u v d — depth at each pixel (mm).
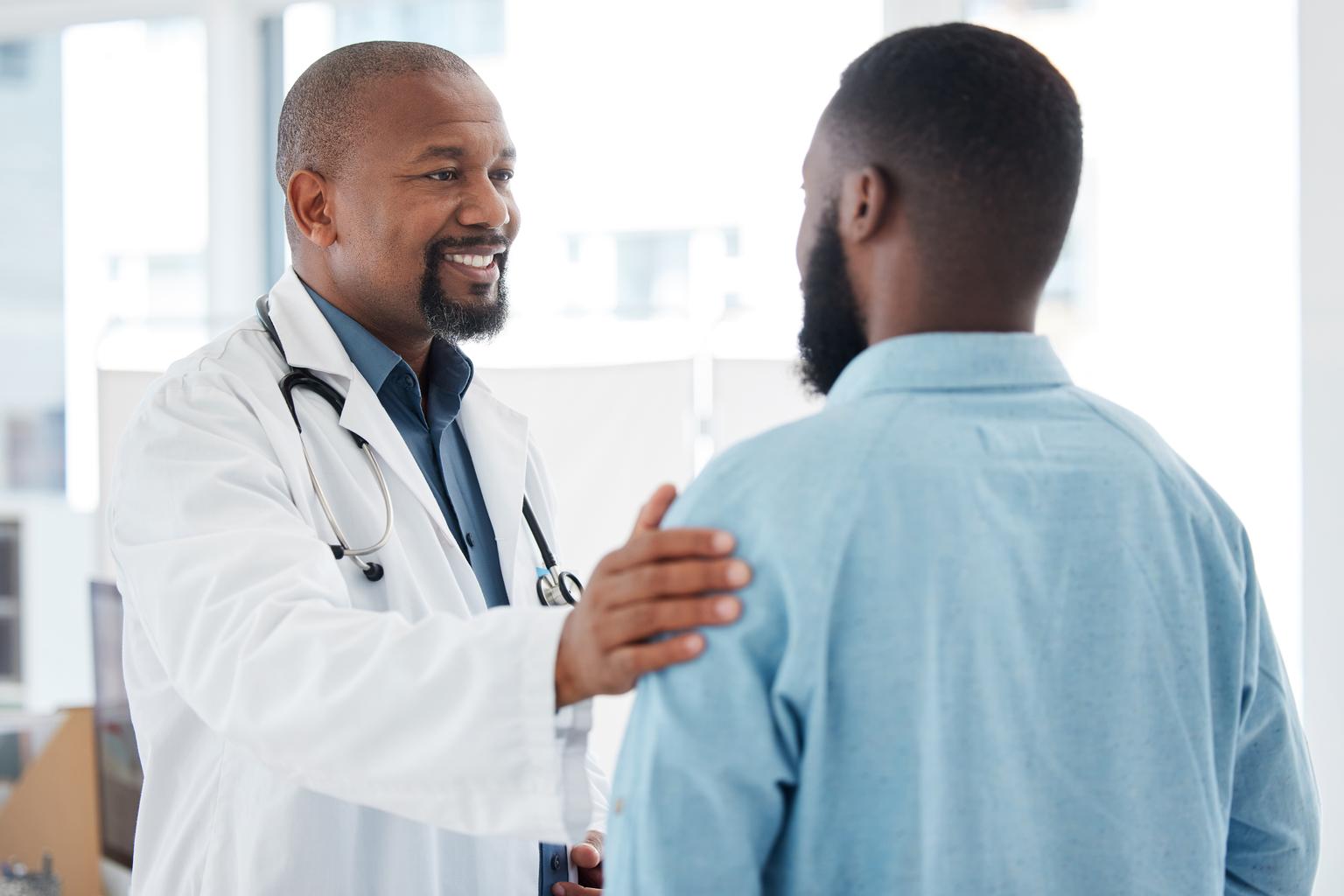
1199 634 777
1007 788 721
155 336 2494
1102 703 744
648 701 730
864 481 718
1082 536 746
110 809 2117
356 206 1351
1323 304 2125
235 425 1213
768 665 713
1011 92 755
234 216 3252
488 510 1470
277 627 973
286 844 1158
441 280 1371
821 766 710
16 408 3385
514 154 1450
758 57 2668
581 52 2779
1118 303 2389
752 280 2670
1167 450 825
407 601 1265
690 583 722
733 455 757
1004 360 771
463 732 862
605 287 2764
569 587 1480
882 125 769
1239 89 2293
